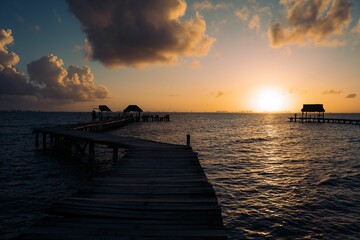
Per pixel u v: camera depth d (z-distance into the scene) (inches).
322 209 384.2
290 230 319.0
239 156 842.8
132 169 336.2
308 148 1042.7
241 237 302.8
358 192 462.9
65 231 153.6
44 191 458.9
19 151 919.7
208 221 171.8
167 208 194.5
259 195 447.2
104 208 192.2
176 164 367.9
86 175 582.9
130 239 145.7
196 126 2556.6
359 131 1983.3
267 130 2097.7
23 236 146.2
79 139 722.8
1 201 402.9
